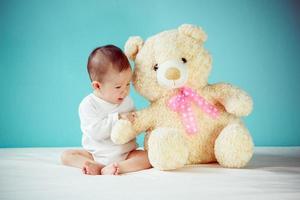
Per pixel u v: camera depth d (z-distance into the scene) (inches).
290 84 95.1
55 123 95.9
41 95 95.3
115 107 64.3
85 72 95.3
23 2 94.5
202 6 94.8
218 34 95.0
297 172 54.8
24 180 50.6
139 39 64.6
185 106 61.9
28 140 95.7
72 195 42.6
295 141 95.5
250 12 94.7
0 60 94.7
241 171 55.2
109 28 95.1
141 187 45.9
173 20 94.8
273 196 41.6
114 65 59.8
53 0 94.7
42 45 94.7
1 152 79.0
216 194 42.5
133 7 94.7
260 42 94.8
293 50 94.8
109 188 45.6
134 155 62.1
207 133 61.4
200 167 58.9
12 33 94.6
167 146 54.9
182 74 58.6
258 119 95.7
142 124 62.1
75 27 94.7
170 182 48.4
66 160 62.5
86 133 63.6
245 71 95.3
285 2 94.8
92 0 94.7
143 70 61.8
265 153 76.4
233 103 60.7
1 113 95.0
